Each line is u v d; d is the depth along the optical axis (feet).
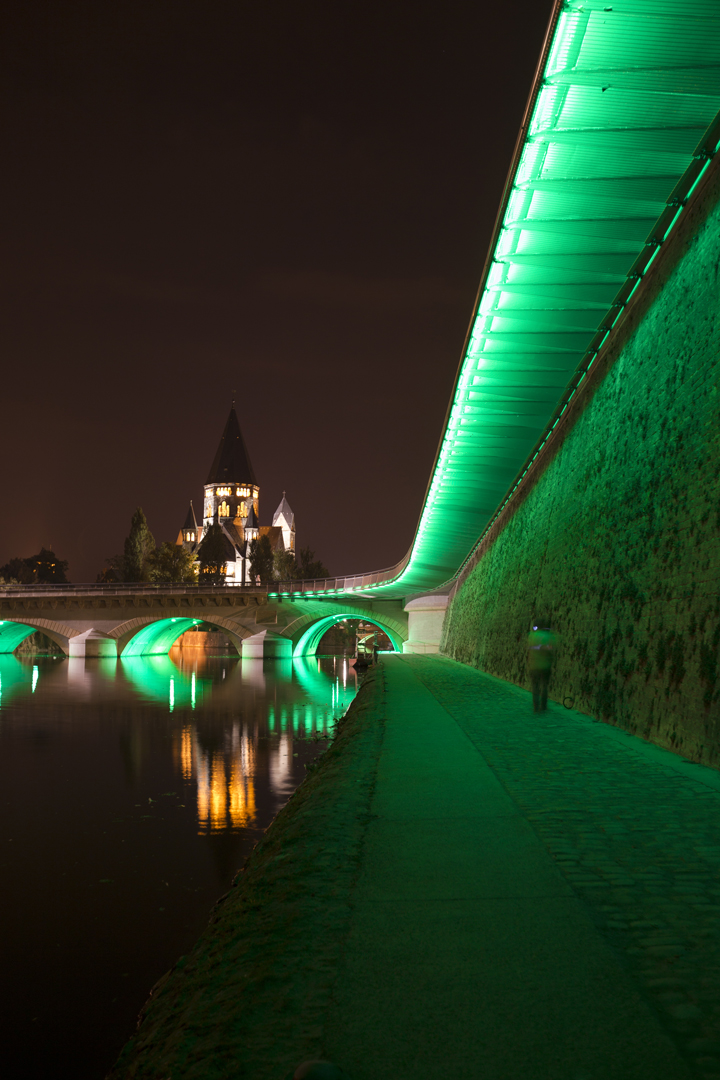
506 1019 12.20
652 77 40.06
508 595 111.86
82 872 68.64
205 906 60.18
